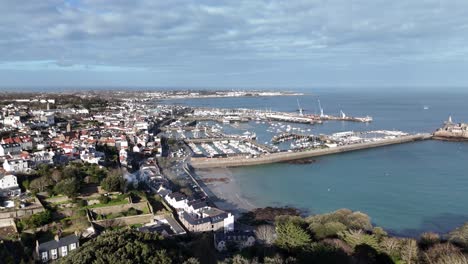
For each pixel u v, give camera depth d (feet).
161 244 336.29
